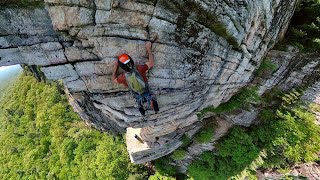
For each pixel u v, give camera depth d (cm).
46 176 2669
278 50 1232
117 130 2111
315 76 1366
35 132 2989
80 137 2522
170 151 1585
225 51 892
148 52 698
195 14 707
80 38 641
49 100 2944
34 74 3112
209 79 941
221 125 1462
